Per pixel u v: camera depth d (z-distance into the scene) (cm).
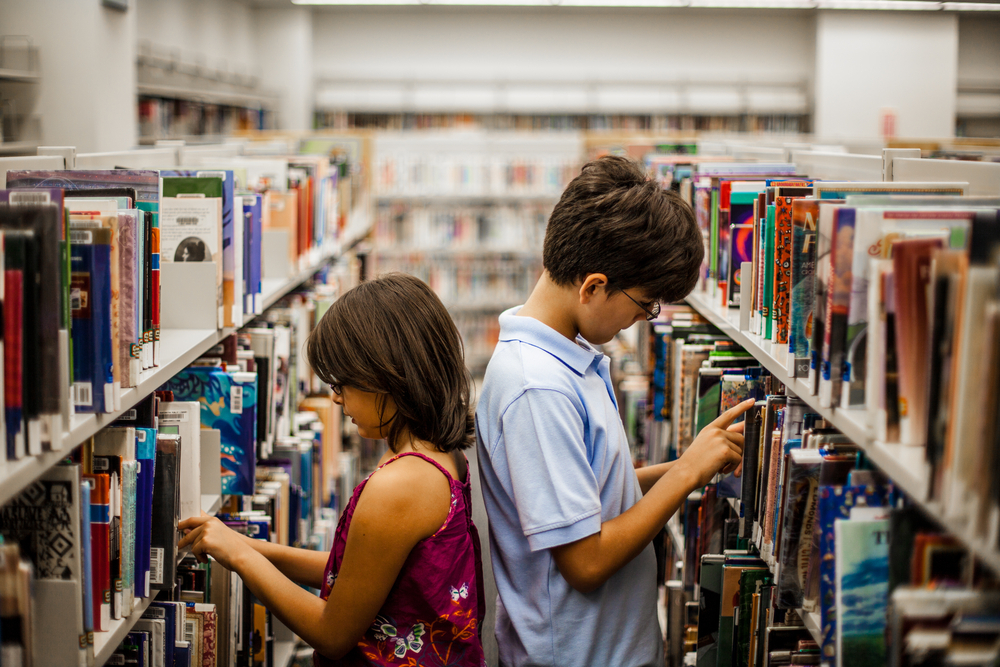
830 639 97
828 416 102
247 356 180
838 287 98
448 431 115
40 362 90
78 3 431
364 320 113
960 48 920
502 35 934
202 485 162
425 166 662
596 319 116
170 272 164
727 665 139
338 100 922
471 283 676
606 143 620
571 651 119
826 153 208
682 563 199
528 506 109
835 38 890
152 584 122
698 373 165
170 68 620
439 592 112
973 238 71
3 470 84
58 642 100
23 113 433
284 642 228
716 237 190
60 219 94
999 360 66
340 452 318
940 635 77
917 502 82
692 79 930
